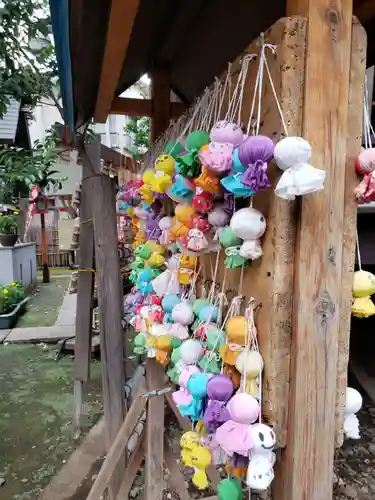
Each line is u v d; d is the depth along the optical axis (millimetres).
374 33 1839
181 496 1664
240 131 814
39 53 3023
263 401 788
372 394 3223
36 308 6285
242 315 893
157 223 1683
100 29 1208
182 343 1105
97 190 1868
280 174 731
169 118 2488
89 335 2582
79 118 2352
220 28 1742
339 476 2301
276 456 810
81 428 2768
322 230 738
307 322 742
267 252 773
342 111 732
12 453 2537
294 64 706
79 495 2143
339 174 741
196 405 929
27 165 3176
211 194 949
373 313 840
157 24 1728
